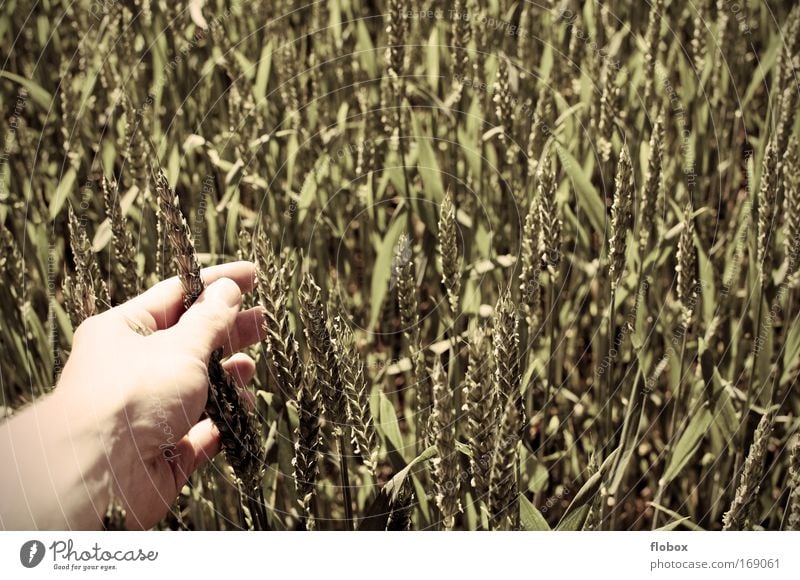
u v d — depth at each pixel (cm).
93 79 126
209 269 102
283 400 104
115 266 121
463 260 125
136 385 84
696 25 131
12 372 119
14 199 126
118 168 135
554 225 95
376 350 135
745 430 109
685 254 97
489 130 130
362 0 151
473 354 71
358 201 139
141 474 90
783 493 114
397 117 121
